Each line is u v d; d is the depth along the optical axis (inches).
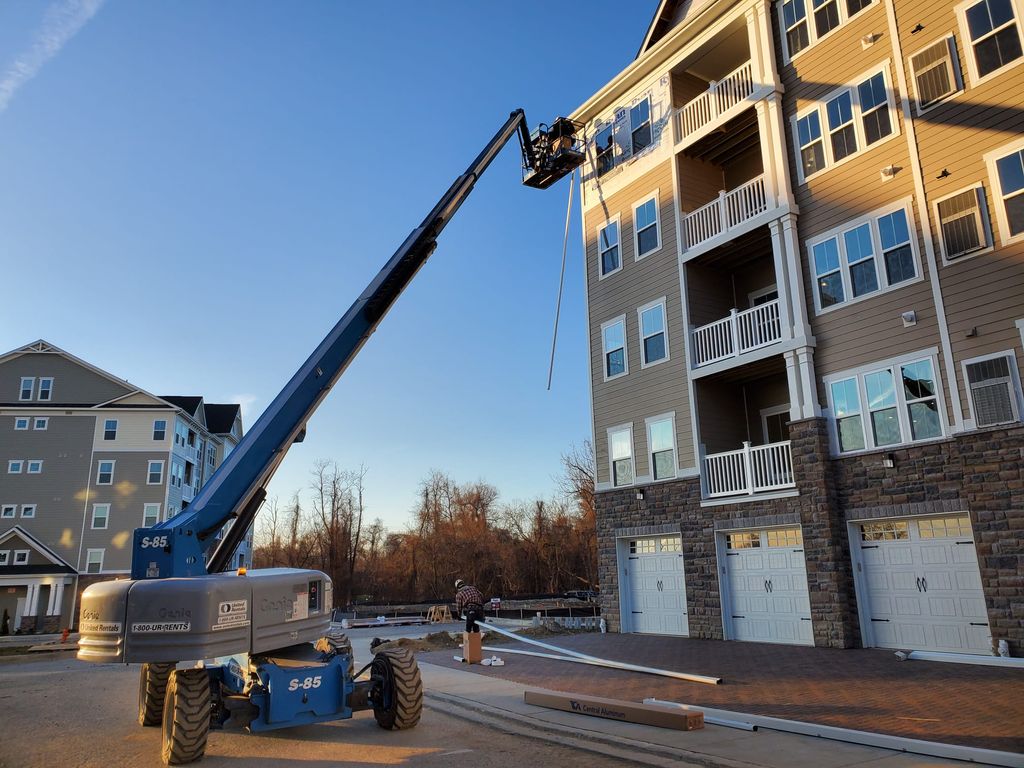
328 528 2416.3
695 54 748.0
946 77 529.3
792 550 591.8
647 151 789.9
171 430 1676.9
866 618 530.6
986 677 375.2
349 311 371.2
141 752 280.1
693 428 687.1
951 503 489.1
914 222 536.1
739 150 749.9
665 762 248.2
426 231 407.8
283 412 331.3
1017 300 472.7
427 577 2349.9
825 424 573.3
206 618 249.8
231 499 302.2
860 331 562.3
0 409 1622.8
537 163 688.4
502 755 262.2
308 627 295.3
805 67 635.5
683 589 684.1
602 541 770.2
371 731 307.6
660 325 744.3
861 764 232.2
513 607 1455.5
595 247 845.8
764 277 730.8
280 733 307.0
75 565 1561.3
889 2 573.0
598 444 797.2
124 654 244.2
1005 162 490.3
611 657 528.7
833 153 601.9
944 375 504.7
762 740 270.4
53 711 386.6
